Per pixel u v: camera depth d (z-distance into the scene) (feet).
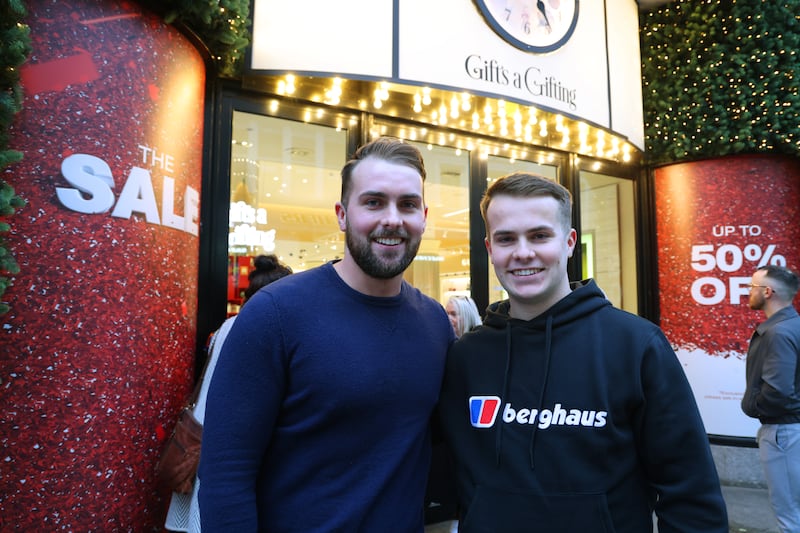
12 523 5.77
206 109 10.26
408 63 11.38
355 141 12.34
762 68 15.02
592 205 16.70
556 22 13.62
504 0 12.67
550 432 3.88
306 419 3.91
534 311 4.33
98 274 6.56
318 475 3.87
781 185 15.88
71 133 6.45
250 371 3.80
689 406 3.77
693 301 16.40
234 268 11.13
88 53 6.65
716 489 3.64
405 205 4.20
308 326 3.97
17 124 6.07
